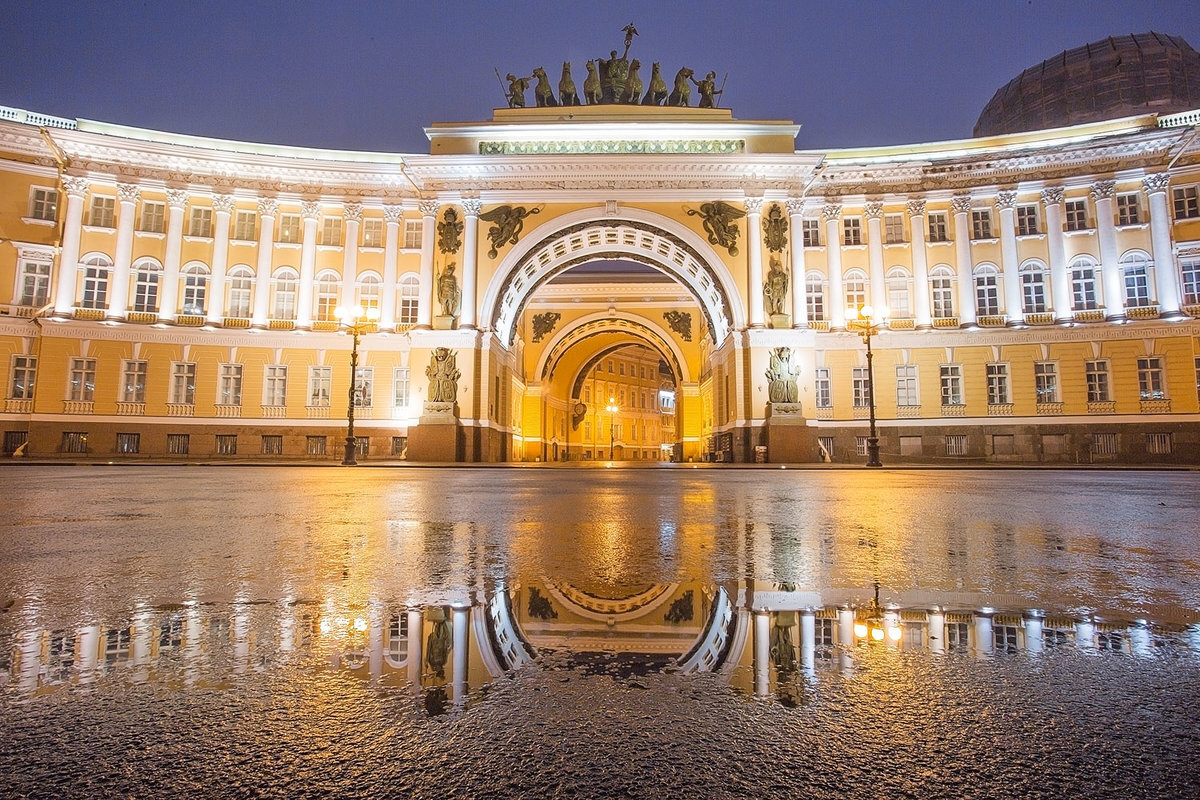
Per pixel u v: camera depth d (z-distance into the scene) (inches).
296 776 58.6
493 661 91.5
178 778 57.8
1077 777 58.1
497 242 1398.9
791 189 1398.9
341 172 1428.4
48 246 1320.1
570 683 82.7
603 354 2554.1
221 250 1390.3
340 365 1401.3
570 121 1428.4
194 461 1203.2
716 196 1403.8
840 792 55.4
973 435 1362.0
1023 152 1374.3
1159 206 1327.5
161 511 309.4
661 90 1521.9
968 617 116.1
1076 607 123.6
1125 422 1301.7
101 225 1352.1
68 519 271.6
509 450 1665.8
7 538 214.8
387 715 72.4
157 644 98.6
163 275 1364.4
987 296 1401.3
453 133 1430.9
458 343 1355.8
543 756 62.8
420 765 60.8
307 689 80.1
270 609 121.3
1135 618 115.2
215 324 1376.7
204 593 134.4
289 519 279.3
